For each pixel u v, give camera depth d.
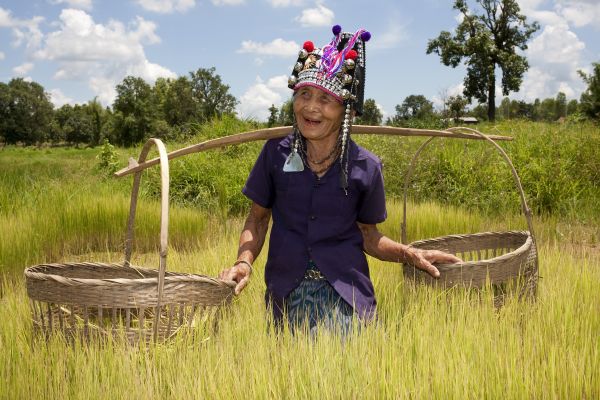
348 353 2.79
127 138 123.94
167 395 2.58
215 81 145.00
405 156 11.66
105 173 15.78
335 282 3.27
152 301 2.95
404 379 2.58
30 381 2.71
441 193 10.91
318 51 3.20
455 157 11.40
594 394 2.69
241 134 3.52
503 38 79.56
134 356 2.80
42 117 167.12
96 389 2.58
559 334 3.26
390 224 7.83
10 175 11.50
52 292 2.99
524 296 3.86
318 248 3.31
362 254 3.44
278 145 3.41
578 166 11.25
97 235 7.80
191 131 16.41
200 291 3.08
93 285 2.91
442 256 3.65
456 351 2.82
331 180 3.29
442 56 79.62
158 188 11.24
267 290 3.46
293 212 3.35
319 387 2.56
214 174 11.41
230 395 2.48
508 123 15.90
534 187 10.14
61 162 29.98
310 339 2.88
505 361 2.79
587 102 56.78
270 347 2.99
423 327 3.09
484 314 3.38
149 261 6.95
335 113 3.18
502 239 4.94
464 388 2.52
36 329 3.17
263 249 5.98
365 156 3.37
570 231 8.62
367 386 2.54
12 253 6.26
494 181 10.52
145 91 126.94
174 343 2.98
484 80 78.00
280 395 2.51
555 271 4.93
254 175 3.49
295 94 3.23
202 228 8.36
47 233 7.29
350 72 3.15
